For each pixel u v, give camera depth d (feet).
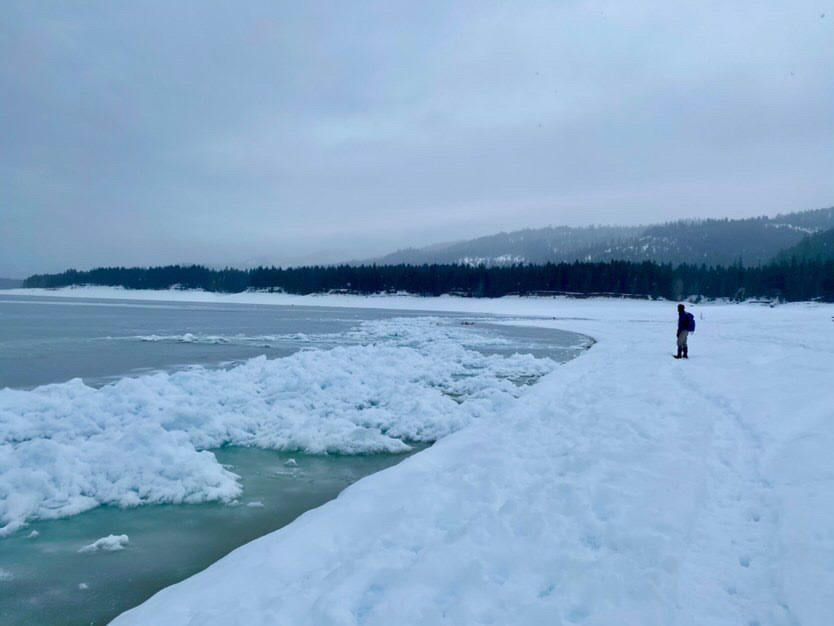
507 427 33.96
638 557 16.20
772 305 293.02
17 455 29.17
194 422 38.06
